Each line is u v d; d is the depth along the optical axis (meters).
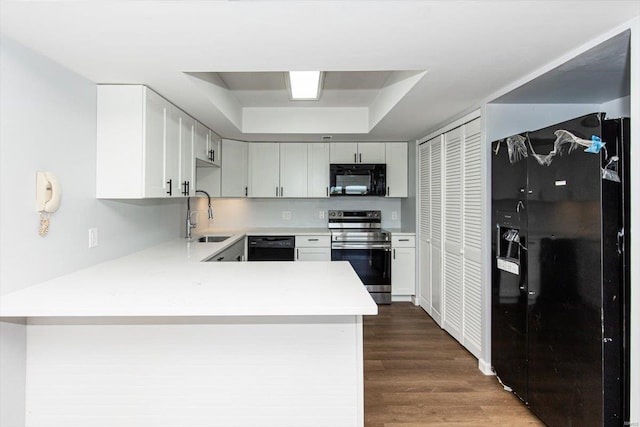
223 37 1.61
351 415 1.75
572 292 1.77
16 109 1.62
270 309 1.42
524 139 2.16
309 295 1.59
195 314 1.42
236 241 3.74
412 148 4.44
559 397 1.87
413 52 1.78
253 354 1.73
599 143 1.59
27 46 1.67
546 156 1.95
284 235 4.36
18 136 1.63
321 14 1.42
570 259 1.78
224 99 3.05
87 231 2.15
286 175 4.55
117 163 2.24
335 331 1.74
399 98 2.65
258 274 2.01
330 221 4.88
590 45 1.68
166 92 2.40
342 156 4.58
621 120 1.59
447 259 3.47
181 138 2.85
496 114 2.61
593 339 1.64
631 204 1.47
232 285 1.76
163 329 1.71
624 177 1.59
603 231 1.59
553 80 2.12
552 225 1.91
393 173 4.61
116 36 1.59
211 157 3.72
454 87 2.35
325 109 3.92
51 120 1.84
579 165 1.71
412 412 2.22
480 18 1.46
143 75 2.08
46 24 1.47
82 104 2.09
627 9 1.38
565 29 1.55
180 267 2.19
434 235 3.81
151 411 1.72
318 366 1.74
